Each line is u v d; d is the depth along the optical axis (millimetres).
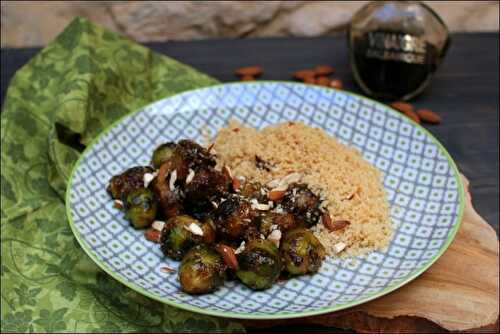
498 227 727
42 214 731
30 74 818
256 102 792
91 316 663
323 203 690
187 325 665
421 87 853
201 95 788
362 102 772
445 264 672
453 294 654
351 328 675
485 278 663
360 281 646
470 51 939
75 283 681
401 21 849
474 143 809
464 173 776
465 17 1023
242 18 1007
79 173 712
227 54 934
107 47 837
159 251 673
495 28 1024
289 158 719
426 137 734
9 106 791
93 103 794
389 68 836
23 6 966
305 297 636
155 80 854
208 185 673
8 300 676
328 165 714
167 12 994
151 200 679
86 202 698
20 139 774
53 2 969
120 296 678
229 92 792
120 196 703
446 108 852
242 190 693
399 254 664
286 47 950
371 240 671
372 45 842
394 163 738
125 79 831
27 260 702
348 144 763
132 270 653
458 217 671
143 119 766
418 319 669
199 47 944
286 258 644
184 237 653
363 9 870
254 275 631
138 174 703
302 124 756
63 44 837
